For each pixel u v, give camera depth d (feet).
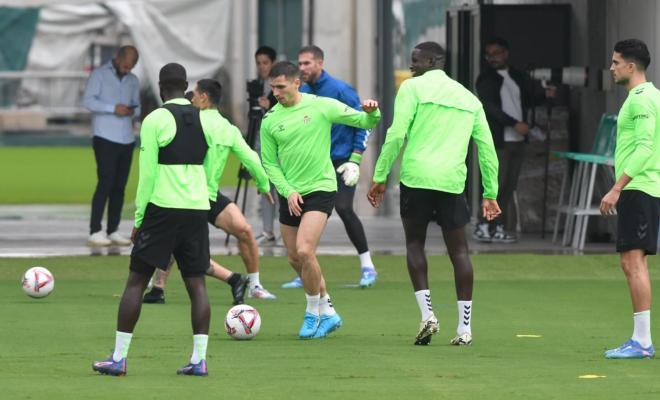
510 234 189.16
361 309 127.03
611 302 132.87
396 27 333.01
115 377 87.56
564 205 188.65
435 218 103.96
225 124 116.98
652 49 169.89
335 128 135.44
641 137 95.71
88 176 310.04
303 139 105.50
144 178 86.12
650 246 97.09
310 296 107.55
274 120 105.91
